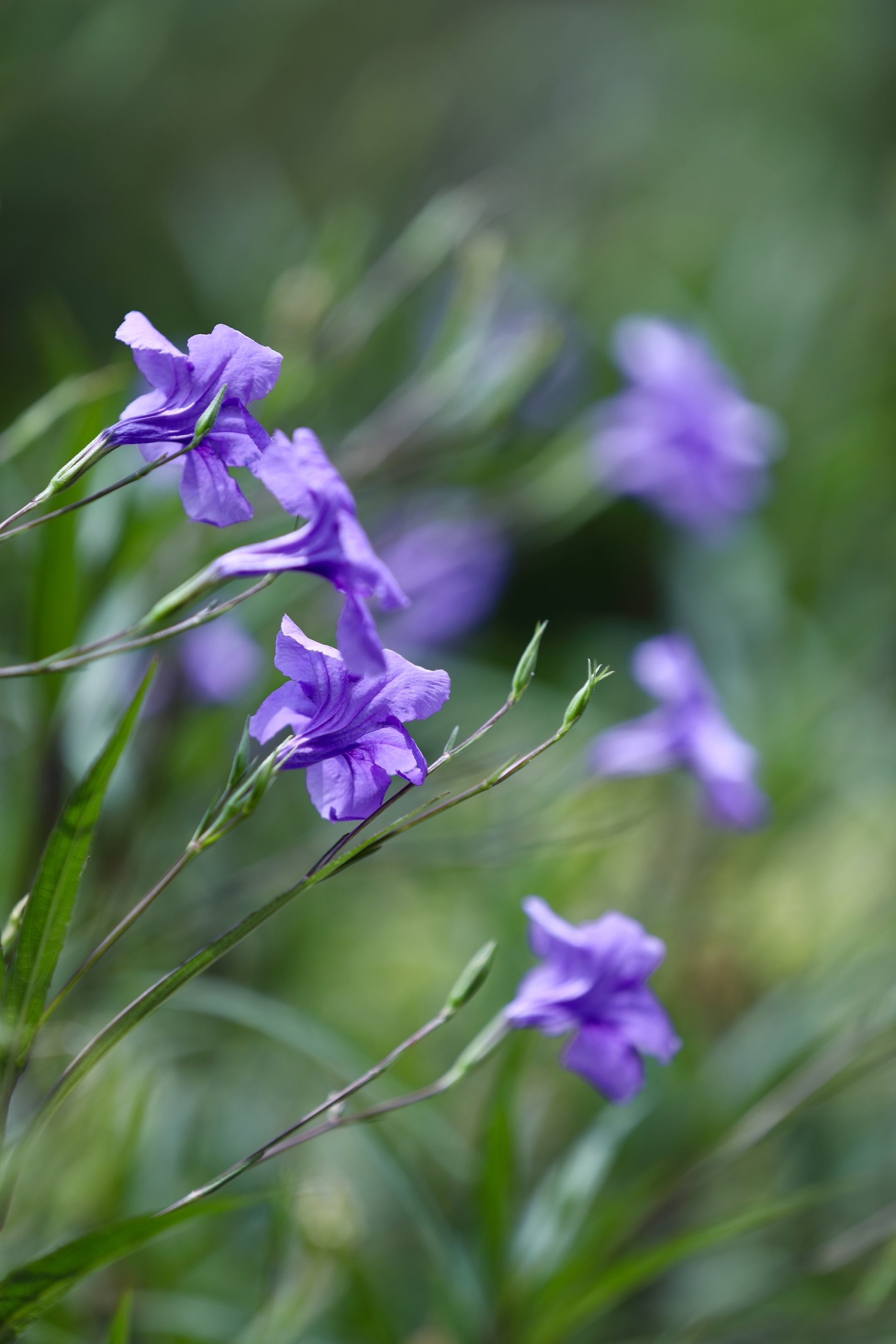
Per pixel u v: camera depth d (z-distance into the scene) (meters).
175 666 1.25
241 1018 1.17
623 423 1.84
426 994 1.84
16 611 1.43
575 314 2.32
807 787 1.99
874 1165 1.67
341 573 1.00
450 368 1.35
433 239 1.38
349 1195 1.25
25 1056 1.02
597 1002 1.08
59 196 3.39
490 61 3.47
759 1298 1.25
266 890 1.50
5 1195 1.02
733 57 4.54
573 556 3.36
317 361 1.28
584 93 3.69
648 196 3.88
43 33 1.57
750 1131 1.22
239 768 1.01
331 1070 1.17
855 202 3.87
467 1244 1.21
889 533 2.51
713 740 1.39
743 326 3.01
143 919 1.27
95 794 1.00
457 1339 1.18
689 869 1.90
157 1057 1.34
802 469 2.67
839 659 2.25
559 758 1.98
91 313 3.44
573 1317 1.17
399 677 1.02
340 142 2.15
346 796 1.02
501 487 1.77
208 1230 1.28
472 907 1.86
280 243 2.22
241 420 1.02
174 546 1.25
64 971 1.21
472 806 1.77
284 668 1.02
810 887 2.03
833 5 4.46
